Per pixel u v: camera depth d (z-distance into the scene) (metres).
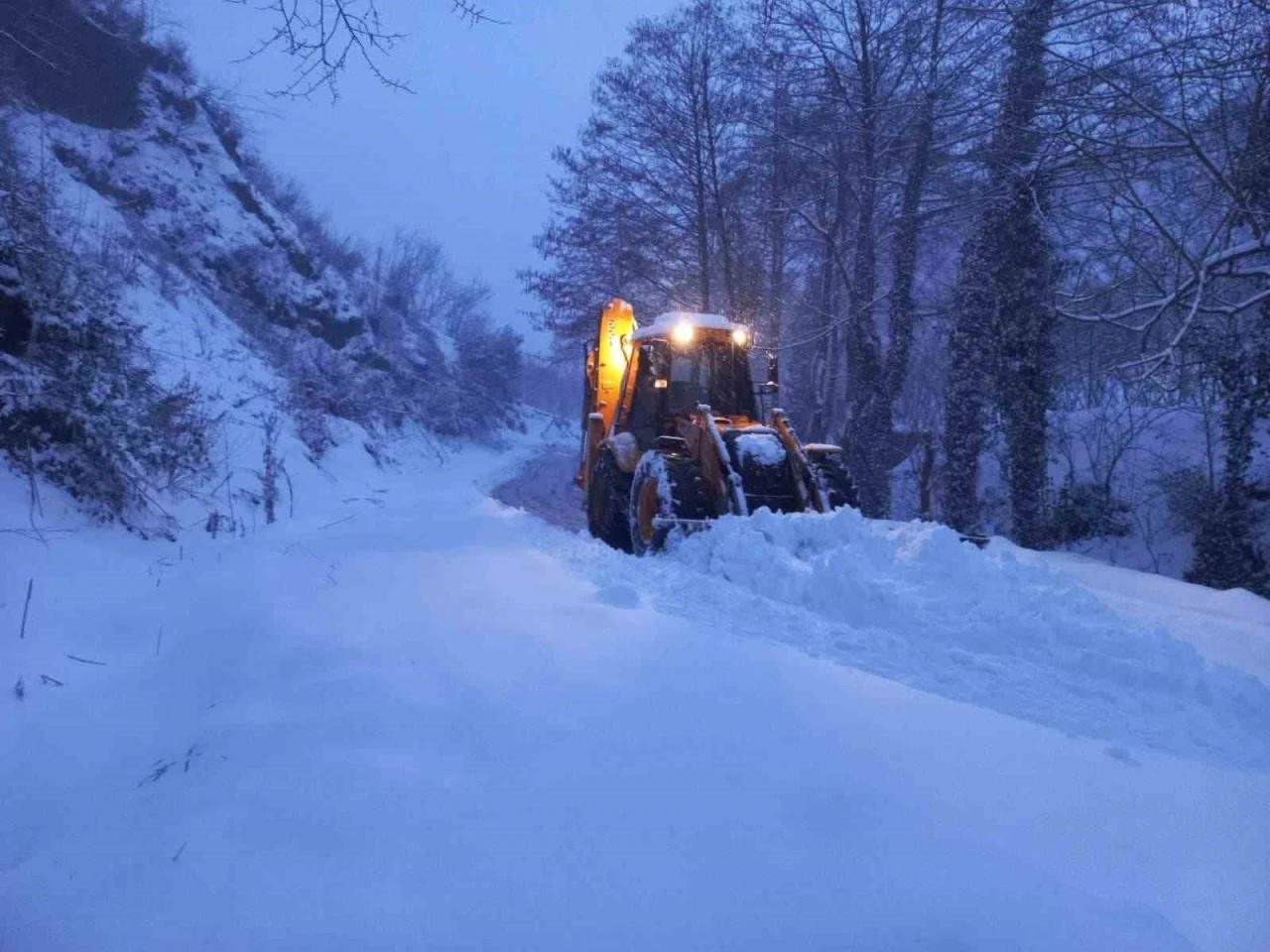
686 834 2.60
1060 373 17.59
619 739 3.24
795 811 2.76
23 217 8.66
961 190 17.41
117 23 18.31
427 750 3.13
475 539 8.12
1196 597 8.45
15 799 3.52
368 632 4.51
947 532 6.26
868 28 18.47
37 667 5.13
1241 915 2.54
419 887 2.35
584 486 11.84
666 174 24.92
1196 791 3.36
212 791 2.97
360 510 12.39
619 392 11.09
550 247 27.03
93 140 18.28
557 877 2.39
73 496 8.02
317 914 2.26
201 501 10.17
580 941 2.15
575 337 28.02
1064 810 3.06
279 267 22.88
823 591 5.91
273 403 16.02
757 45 20.75
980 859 2.57
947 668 4.77
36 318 8.27
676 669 4.04
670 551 7.68
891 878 2.44
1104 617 5.46
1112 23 12.27
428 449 25.36
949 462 16.14
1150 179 12.37
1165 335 15.09
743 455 8.34
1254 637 6.62
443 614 4.91
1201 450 16.19
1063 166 13.12
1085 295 13.70
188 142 21.83
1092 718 4.20
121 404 9.13
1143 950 2.20
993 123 15.30
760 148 21.11
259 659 4.23
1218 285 13.51
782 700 3.75
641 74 23.86
